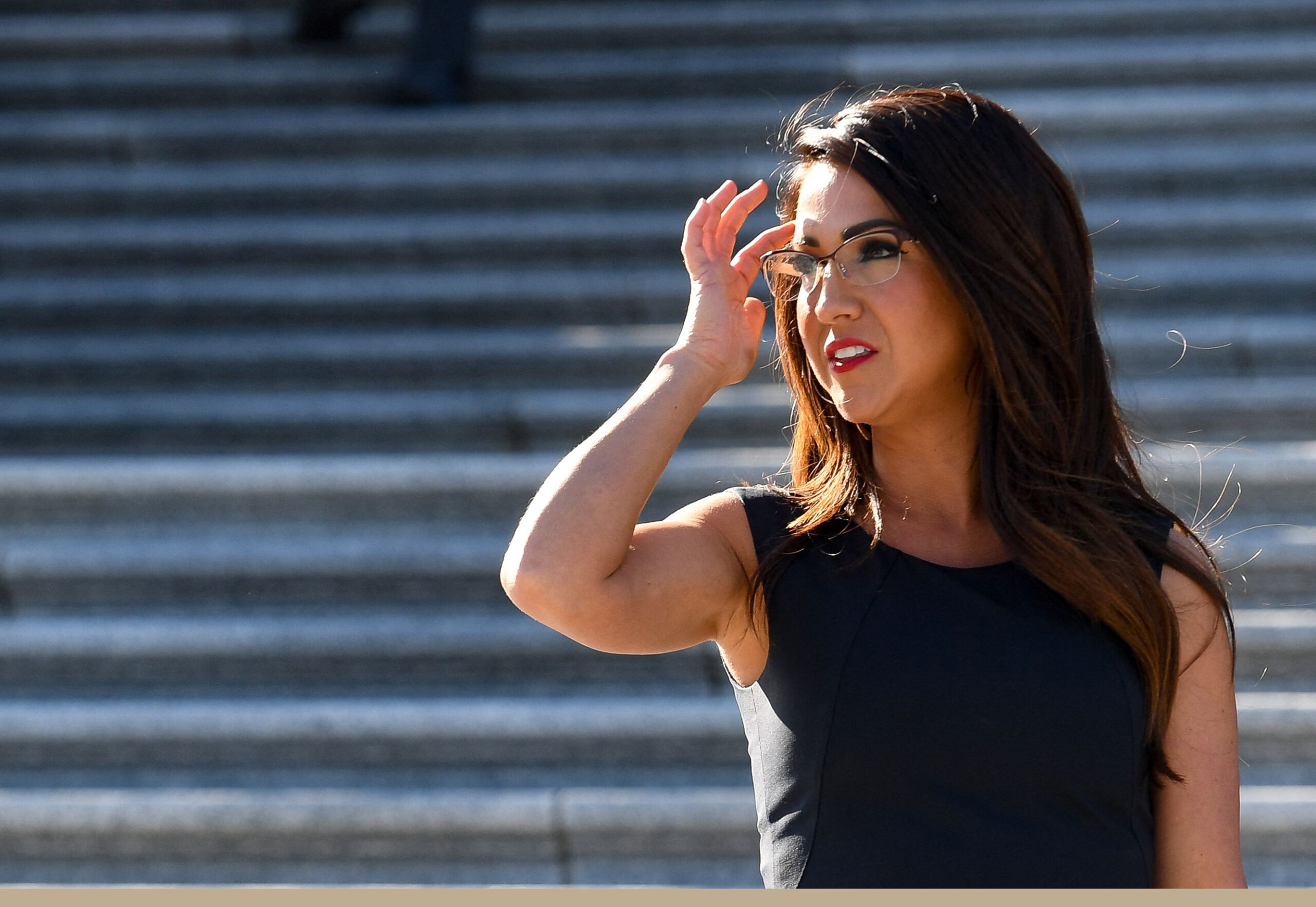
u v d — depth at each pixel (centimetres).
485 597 1102
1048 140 1473
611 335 1320
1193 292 1293
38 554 1122
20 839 974
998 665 417
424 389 1304
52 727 1022
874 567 441
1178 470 1075
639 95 1645
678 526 459
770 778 437
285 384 1317
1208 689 438
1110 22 1648
